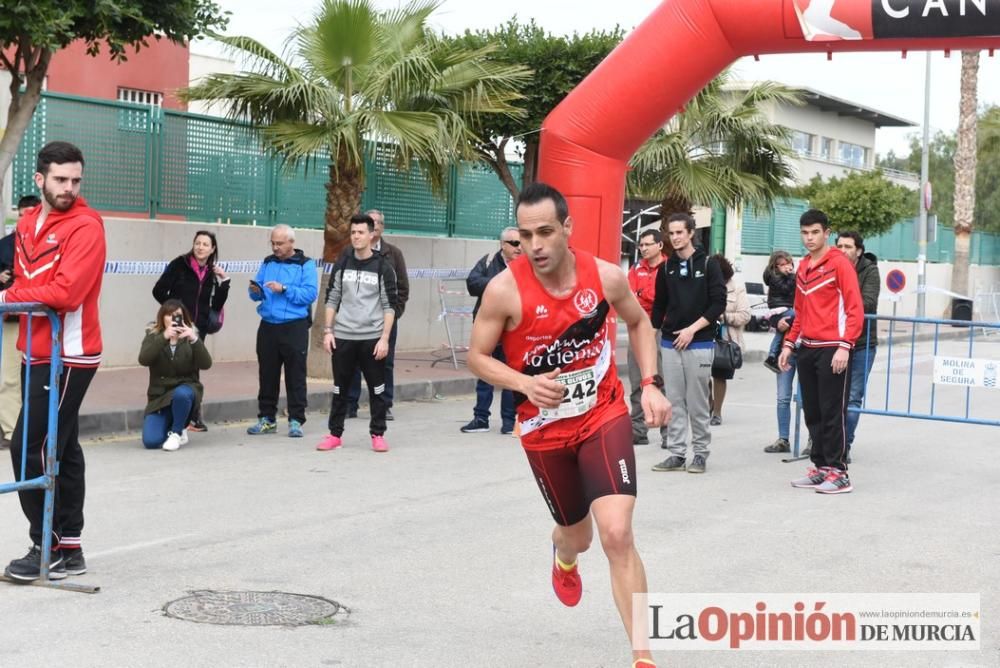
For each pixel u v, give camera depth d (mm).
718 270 9211
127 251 14234
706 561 6457
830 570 6324
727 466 9758
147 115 14500
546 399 4109
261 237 16062
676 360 9344
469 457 9812
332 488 8344
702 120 18562
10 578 5684
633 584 4129
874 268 10055
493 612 5410
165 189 14797
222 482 8469
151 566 6102
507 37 18359
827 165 45719
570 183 12891
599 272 4320
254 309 16141
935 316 40375
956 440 11547
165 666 4539
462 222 19766
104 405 10914
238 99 13656
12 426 9359
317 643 4879
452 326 19422
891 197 36656
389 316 9883
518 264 4301
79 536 5859
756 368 19234
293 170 14859
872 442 11352
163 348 9742
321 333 14445
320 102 13352
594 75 12750
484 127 18047
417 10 14570
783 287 10797
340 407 10047
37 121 13266
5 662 4551
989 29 11047
